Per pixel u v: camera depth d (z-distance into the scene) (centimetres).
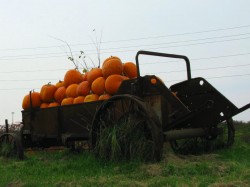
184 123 521
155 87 470
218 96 520
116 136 454
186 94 549
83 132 540
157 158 426
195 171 382
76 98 574
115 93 514
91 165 457
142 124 450
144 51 495
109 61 553
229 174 373
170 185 337
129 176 383
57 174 430
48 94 626
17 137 582
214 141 553
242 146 582
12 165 510
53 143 631
